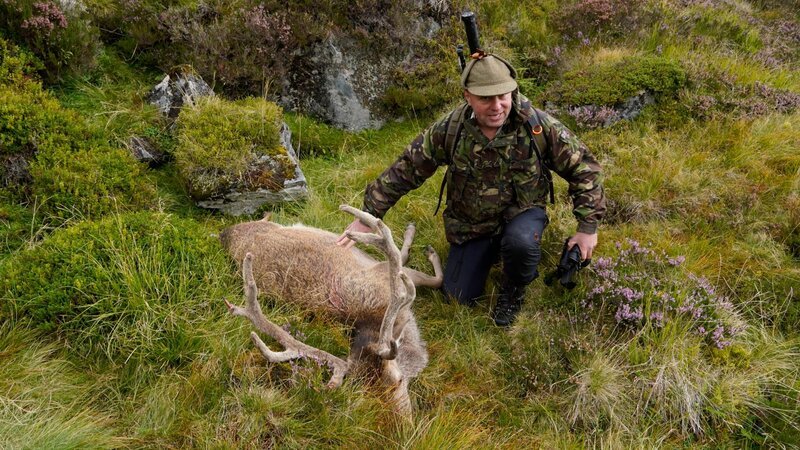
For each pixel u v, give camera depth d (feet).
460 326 13.94
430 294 15.02
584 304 13.55
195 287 13.16
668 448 11.47
